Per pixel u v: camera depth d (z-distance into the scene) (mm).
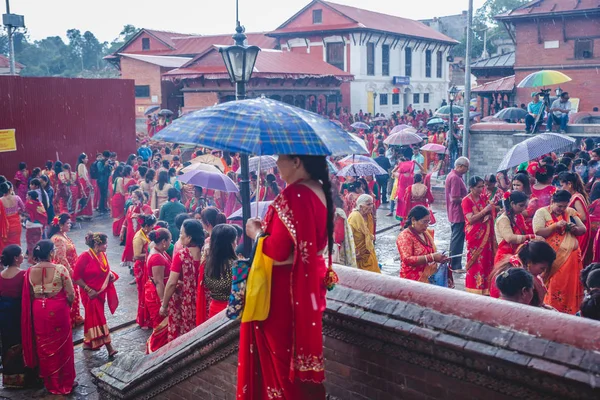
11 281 7422
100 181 19562
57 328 7320
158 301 7867
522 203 7164
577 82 29359
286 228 2973
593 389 2494
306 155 3035
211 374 4703
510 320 2867
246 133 2951
